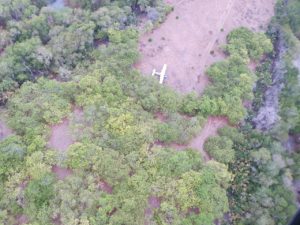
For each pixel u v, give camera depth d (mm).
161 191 51969
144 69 68938
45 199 50844
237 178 57406
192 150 57406
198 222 50375
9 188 51719
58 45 68000
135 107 60344
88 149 53812
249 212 54469
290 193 55219
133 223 49219
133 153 54312
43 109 59531
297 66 69875
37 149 54969
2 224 49438
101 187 52844
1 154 53625
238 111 62125
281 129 60969
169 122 59812
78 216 49188
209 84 66688
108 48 67750
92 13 72750
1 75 64938
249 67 70812
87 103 59844
